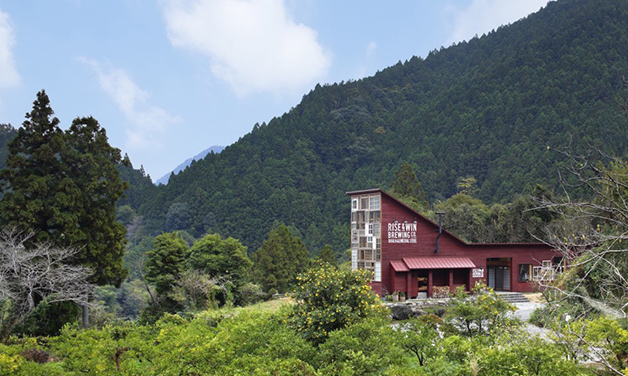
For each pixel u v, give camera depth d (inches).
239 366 496.1
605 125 3782.0
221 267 1520.7
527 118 5157.5
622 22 6190.9
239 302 1492.4
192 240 4862.2
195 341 527.5
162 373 483.2
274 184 5876.0
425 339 547.8
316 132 7249.0
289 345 550.9
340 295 653.9
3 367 505.7
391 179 5565.9
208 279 1419.8
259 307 1259.2
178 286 1346.0
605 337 447.2
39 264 909.8
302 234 5039.4
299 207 5196.9
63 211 1069.8
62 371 574.2
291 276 2228.1
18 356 544.1
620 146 3041.3
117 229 1169.4
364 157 6860.2
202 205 5462.6
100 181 1164.5
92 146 1208.2
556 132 4534.9
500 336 557.9
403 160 5841.5
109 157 1235.2
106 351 552.1
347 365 482.6
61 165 1122.0
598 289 564.7
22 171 1093.1
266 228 5083.7
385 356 506.9
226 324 715.4
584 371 468.1
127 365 518.6
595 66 5216.5
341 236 4291.3
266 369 467.2
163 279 1336.1
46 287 917.2
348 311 632.4
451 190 5255.9
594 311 550.0
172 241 1387.8
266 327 643.5
